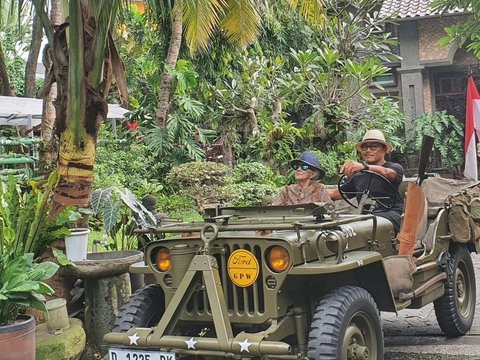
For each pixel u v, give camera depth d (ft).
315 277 14.53
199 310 14.25
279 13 57.26
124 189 22.17
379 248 17.31
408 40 70.59
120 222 22.77
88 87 18.98
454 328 20.48
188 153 54.95
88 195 19.67
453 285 20.35
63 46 19.30
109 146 49.85
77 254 19.16
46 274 15.44
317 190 20.80
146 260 14.69
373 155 20.57
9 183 18.86
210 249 13.92
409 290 16.70
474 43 43.37
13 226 18.47
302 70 56.70
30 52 57.77
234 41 26.84
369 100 57.21
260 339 12.85
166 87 54.03
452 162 68.39
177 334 14.44
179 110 55.72
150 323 15.44
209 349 13.12
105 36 18.63
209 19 22.85
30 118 53.01
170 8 22.00
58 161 19.48
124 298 19.01
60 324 17.07
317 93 56.80
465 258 21.68
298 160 20.80
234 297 13.76
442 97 73.26
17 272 15.24
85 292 18.93
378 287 15.56
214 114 57.16
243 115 57.41
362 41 62.23
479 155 41.11
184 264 14.24
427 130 67.41
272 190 45.34
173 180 48.49
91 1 18.43
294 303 14.11
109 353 14.07
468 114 39.29
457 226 20.54
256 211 16.39
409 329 22.25
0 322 15.21
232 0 25.17
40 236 18.61
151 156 53.57
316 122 56.95
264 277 13.46
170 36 55.72
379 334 14.78
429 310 24.58
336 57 56.44
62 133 19.29
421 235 19.97
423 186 22.06
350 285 15.06
